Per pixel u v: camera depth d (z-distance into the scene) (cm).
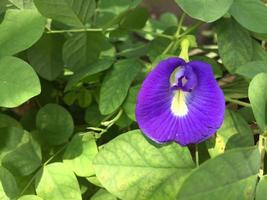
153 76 15
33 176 17
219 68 20
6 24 18
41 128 18
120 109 18
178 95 15
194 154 17
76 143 17
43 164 17
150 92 15
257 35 19
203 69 15
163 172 15
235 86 19
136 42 29
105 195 16
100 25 22
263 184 14
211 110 14
